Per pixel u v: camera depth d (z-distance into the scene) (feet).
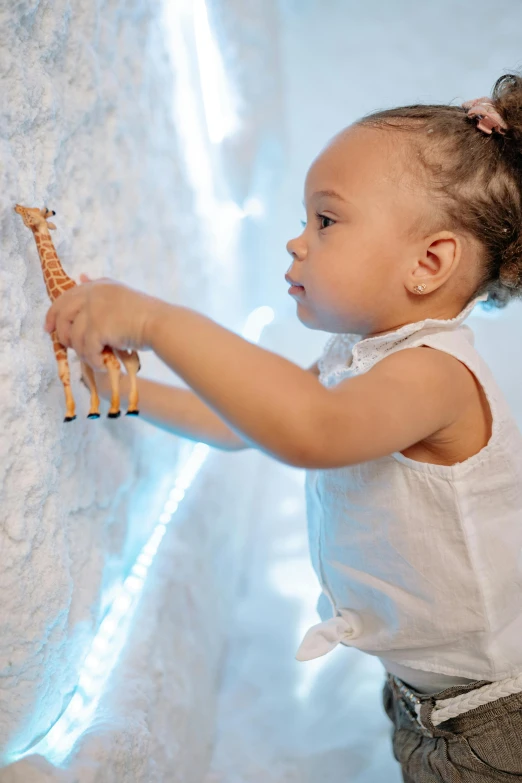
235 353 2.11
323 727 3.94
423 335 2.69
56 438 2.50
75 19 2.75
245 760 3.72
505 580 2.81
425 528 2.74
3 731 2.26
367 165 2.72
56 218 2.63
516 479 2.81
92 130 2.95
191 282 4.33
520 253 2.83
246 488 5.56
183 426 3.18
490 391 2.69
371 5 6.50
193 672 3.64
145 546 3.44
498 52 6.37
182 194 4.25
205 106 4.78
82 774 2.38
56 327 2.27
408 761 3.12
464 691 2.93
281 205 6.87
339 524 2.97
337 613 3.14
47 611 2.35
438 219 2.71
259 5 5.76
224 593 4.51
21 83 2.31
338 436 2.17
